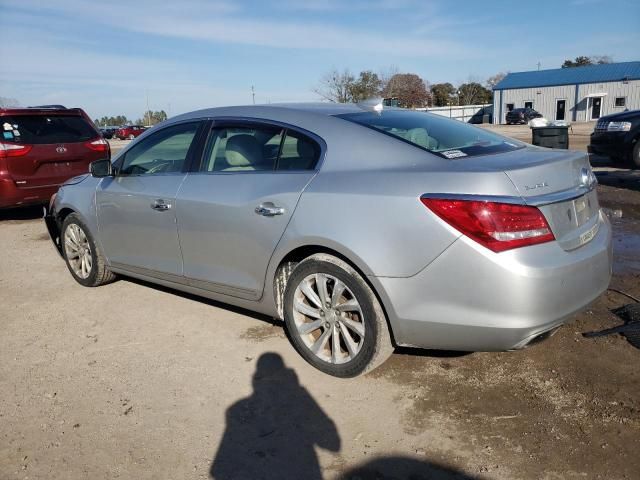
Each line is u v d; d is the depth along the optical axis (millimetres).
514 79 57969
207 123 4125
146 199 4277
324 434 2893
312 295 3414
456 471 2584
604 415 2928
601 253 3133
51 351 3945
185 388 3383
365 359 3205
